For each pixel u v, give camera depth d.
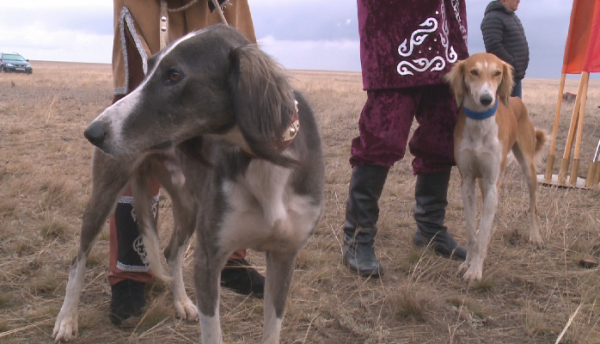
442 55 3.53
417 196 4.08
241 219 2.24
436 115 3.87
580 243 3.99
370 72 3.56
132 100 2.02
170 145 2.07
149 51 2.71
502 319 3.03
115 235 3.01
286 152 2.14
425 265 3.63
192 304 3.11
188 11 2.93
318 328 2.92
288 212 2.29
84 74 39.69
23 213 4.57
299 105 2.41
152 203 3.00
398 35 3.46
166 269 3.63
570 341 2.76
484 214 3.58
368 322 2.98
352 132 9.68
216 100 2.06
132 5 2.73
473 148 3.65
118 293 3.02
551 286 3.42
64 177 5.59
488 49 6.50
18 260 3.65
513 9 6.43
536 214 4.20
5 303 3.07
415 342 2.79
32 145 7.70
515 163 6.93
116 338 2.82
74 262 2.87
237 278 3.34
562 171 6.05
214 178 2.29
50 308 3.00
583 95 5.93
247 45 2.04
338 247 4.05
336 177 6.06
